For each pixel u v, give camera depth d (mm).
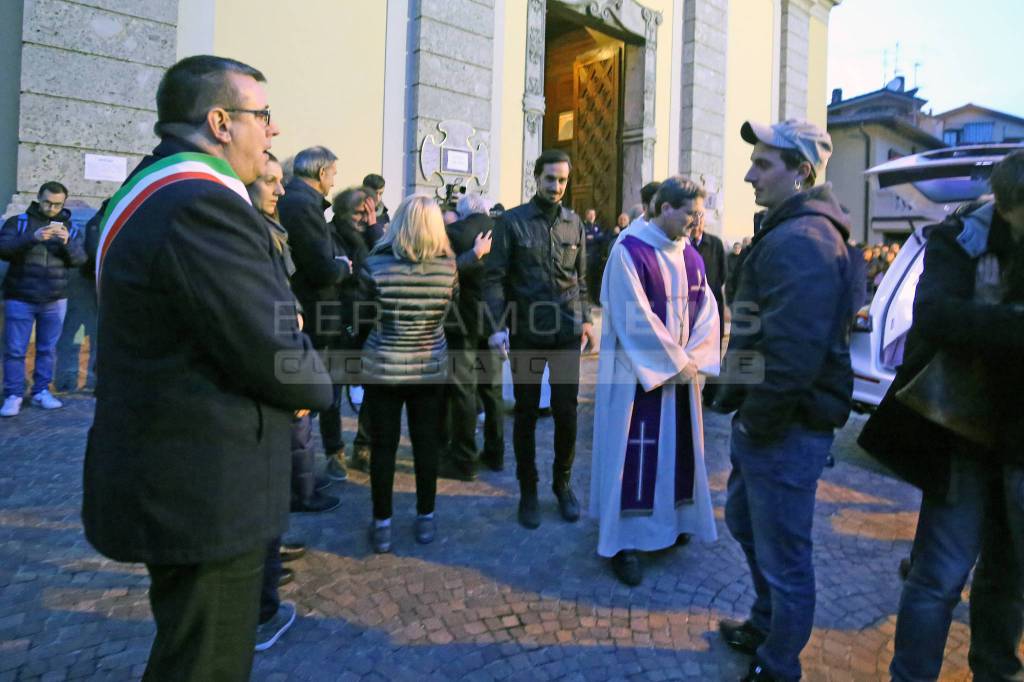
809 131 2074
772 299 1946
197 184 1384
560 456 3658
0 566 2896
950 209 4422
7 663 2266
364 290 3010
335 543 3283
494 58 8734
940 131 29969
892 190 4629
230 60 1577
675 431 3105
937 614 1946
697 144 11578
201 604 1424
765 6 12930
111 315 1396
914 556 2088
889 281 4934
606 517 2992
